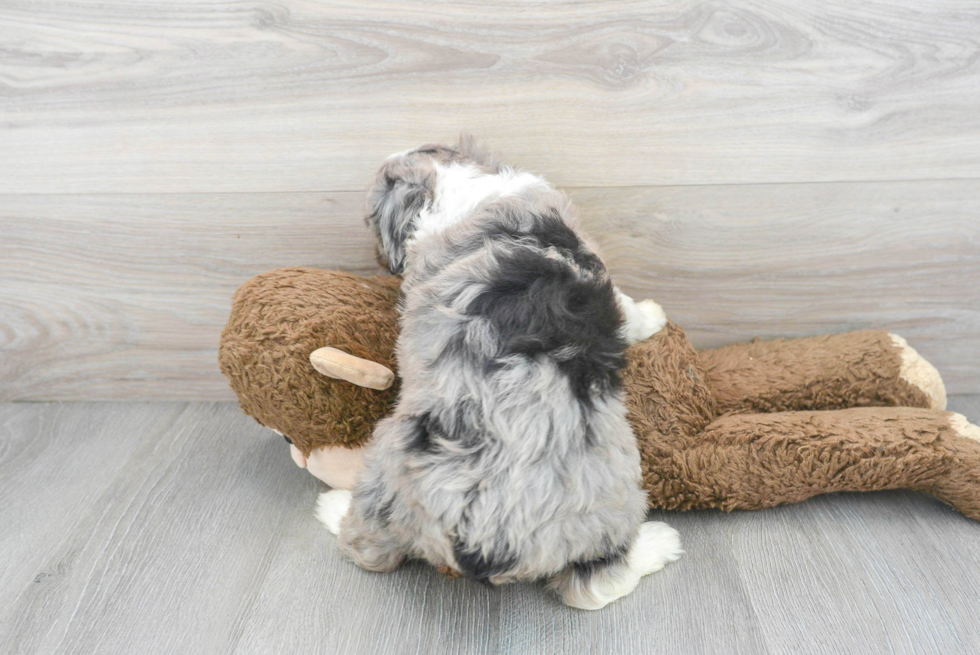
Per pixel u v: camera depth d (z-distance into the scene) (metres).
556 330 1.06
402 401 1.11
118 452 1.58
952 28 1.39
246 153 1.52
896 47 1.41
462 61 1.44
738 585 1.20
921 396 1.48
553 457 1.02
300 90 1.46
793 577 1.22
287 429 1.31
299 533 1.34
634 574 1.19
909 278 1.61
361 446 1.30
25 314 1.67
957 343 1.67
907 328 1.66
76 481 1.48
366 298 1.32
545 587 1.21
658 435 1.35
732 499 1.32
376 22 1.41
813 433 1.30
